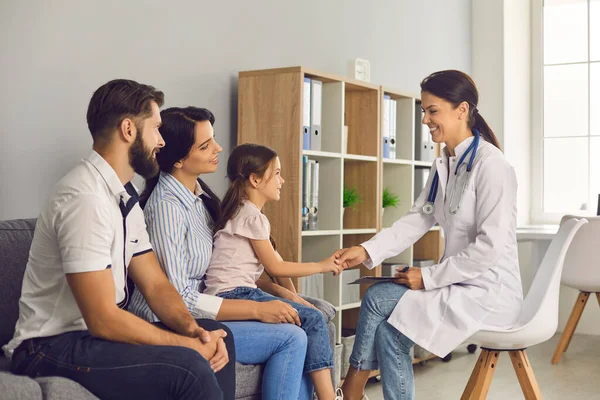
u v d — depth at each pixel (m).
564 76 5.55
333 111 3.43
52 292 1.77
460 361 4.12
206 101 3.21
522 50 5.62
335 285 3.46
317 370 2.29
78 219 1.70
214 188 3.26
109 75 2.77
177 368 1.67
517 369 2.45
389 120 3.81
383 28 4.50
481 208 2.38
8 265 2.05
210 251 2.38
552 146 5.59
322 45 3.95
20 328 1.78
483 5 5.49
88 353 1.70
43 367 1.72
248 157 2.50
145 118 1.88
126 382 1.67
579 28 5.50
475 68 5.52
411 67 4.80
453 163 2.50
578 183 5.50
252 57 3.46
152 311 1.98
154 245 2.19
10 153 2.45
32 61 2.51
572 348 4.58
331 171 3.44
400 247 2.66
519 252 5.36
